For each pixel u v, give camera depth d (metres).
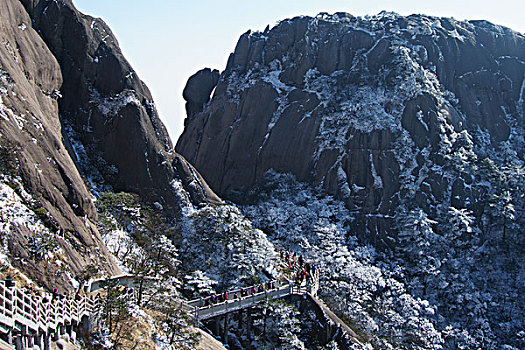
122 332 36.38
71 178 51.41
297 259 83.31
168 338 40.44
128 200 67.62
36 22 74.94
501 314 97.88
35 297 26.00
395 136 119.94
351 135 121.31
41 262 38.12
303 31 140.88
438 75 139.50
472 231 108.81
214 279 64.75
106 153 75.75
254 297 55.59
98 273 45.31
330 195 117.44
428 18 153.75
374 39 139.88
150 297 44.47
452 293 98.38
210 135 133.38
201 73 151.75
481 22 167.00
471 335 91.56
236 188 125.94
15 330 23.12
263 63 140.75
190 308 50.56
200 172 130.50
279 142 126.88
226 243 67.94
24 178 44.31
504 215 109.25
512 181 119.25
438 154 118.88
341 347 58.28
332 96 129.38
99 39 80.81
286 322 53.59
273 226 101.31
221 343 50.16
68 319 29.91
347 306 76.50
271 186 121.00
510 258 106.56
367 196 113.94
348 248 103.31
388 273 97.12
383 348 72.69
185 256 67.94
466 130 131.00
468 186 115.69
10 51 57.16
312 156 123.19
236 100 135.12
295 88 134.00
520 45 157.88
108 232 58.59
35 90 61.41
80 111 76.38
